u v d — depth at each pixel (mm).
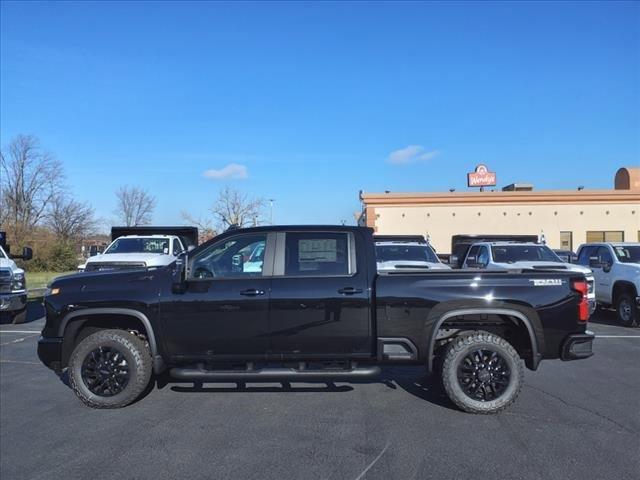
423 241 15539
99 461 4852
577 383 7426
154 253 14633
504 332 6594
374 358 6258
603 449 5051
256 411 6230
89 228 68750
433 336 6133
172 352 6266
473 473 4551
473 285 6164
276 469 4656
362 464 4750
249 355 6246
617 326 13234
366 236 6387
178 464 4773
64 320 6383
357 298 6176
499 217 33031
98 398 6273
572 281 6242
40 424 5832
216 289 6219
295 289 6195
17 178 64750
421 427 5668
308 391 7051
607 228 32875
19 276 13852
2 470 4676
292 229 6434
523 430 5562
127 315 6406
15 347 10547
